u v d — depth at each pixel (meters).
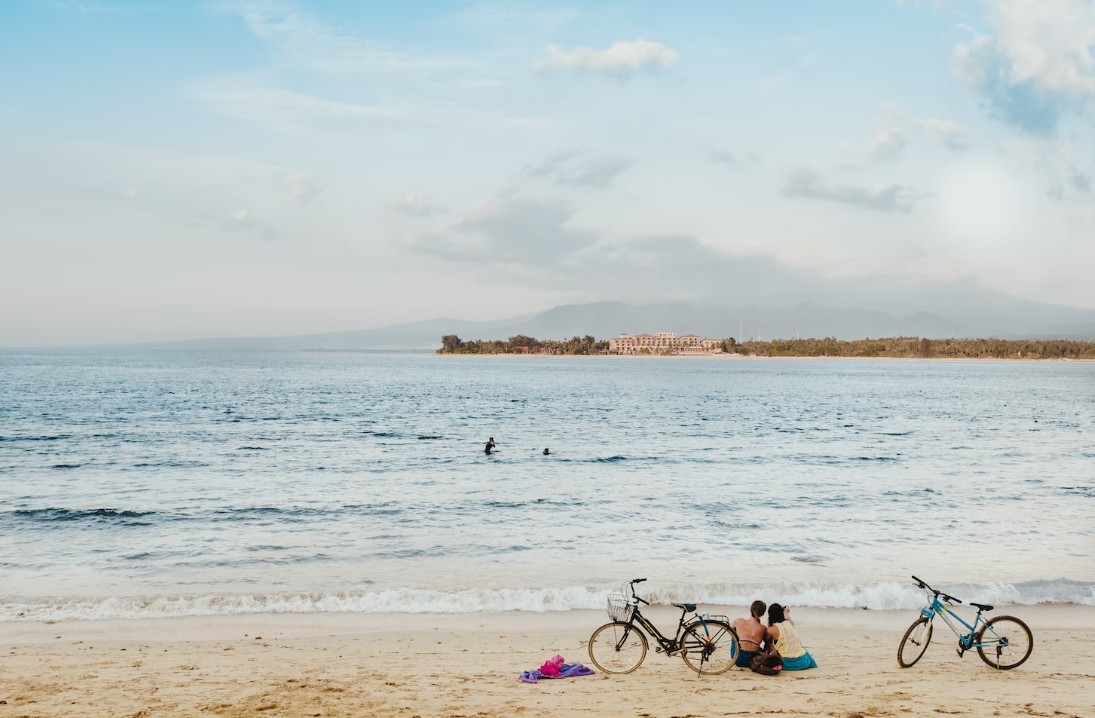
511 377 177.75
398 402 91.19
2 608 16.53
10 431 54.31
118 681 11.46
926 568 20.64
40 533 24.05
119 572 19.73
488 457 44.00
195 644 14.22
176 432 54.97
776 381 171.12
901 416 79.19
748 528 25.55
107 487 32.72
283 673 12.07
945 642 14.79
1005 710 9.70
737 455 46.09
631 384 149.75
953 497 31.81
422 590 18.12
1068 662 13.02
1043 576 19.94
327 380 148.88
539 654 13.62
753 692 10.84
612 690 10.98
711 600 17.70
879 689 10.98
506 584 18.88
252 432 55.69
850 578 19.58
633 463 42.22
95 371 182.25
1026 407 94.31
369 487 33.22
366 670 12.31
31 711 9.81
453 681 11.56
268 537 23.72
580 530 25.03
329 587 18.53
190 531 24.45
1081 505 30.20
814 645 14.45
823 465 41.97
